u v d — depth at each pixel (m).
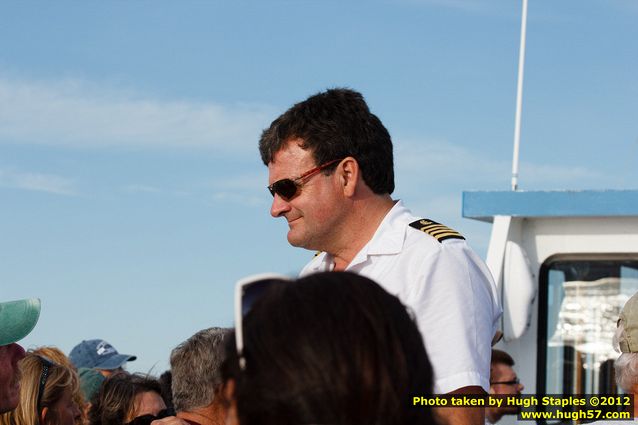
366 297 1.78
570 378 6.45
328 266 4.20
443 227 3.89
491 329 3.73
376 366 1.73
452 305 3.60
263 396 1.73
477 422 3.50
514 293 6.34
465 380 3.49
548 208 6.41
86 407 5.98
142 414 5.75
